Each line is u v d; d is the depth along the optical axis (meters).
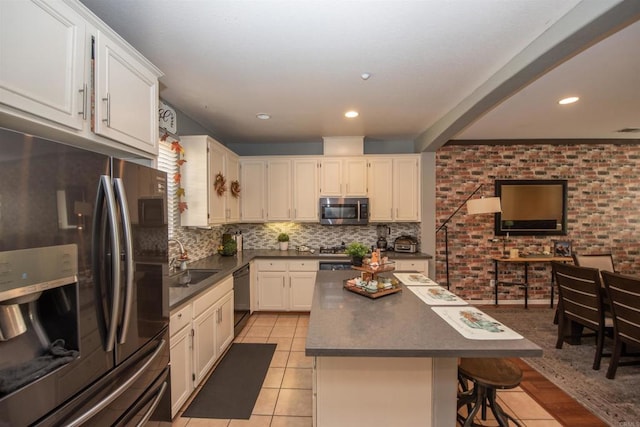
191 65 2.09
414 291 2.18
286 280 4.03
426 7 1.50
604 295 2.71
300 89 2.52
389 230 4.53
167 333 1.70
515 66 1.99
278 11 1.52
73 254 1.03
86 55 1.24
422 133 4.00
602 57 2.08
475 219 4.64
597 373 2.61
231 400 2.23
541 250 4.61
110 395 1.18
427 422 1.53
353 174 4.19
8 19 0.93
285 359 2.85
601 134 4.27
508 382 1.49
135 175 1.40
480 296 4.65
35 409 0.90
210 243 3.86
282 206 4.25
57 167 0.98
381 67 2.14
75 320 1.05
